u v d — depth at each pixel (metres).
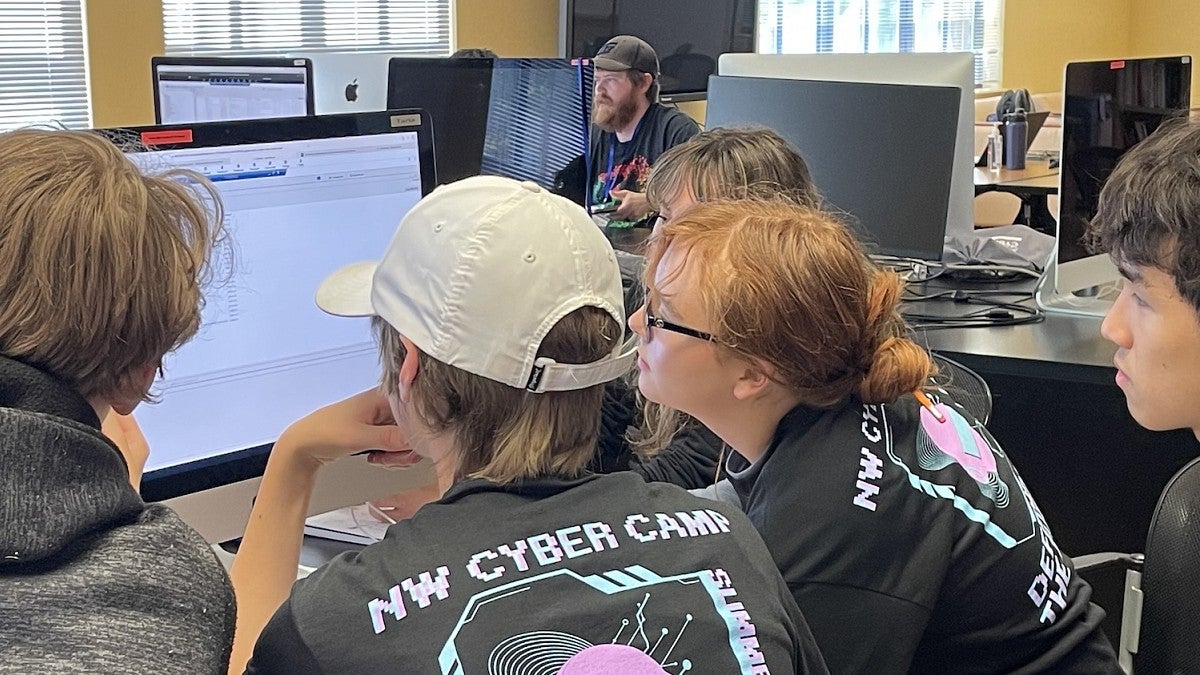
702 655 0.81
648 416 1.54
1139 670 1.27
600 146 3.79
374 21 4.95
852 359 1.14
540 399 0.92
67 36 4.09
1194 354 1.13
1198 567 1.22
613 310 0.96
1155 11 8.16
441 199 0.97
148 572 0.69
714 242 1.14
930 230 2.38
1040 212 4.40
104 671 0.63
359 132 1.24
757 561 0.89
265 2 4.62
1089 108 2.23
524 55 5.38
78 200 0.70
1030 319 2.21
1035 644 1.16
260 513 1.10
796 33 6.61
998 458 1.26
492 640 0.78
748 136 1.78
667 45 5.35
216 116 2.71
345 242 1.25
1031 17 7.77
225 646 0.72
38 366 0.69
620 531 0.87
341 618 0.79
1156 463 2.15
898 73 2.64
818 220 1.18
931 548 1.11
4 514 0.64
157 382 1.13
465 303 0.91
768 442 1.19
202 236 0.79
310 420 1.13
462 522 0.86
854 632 1.08
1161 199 1.10
